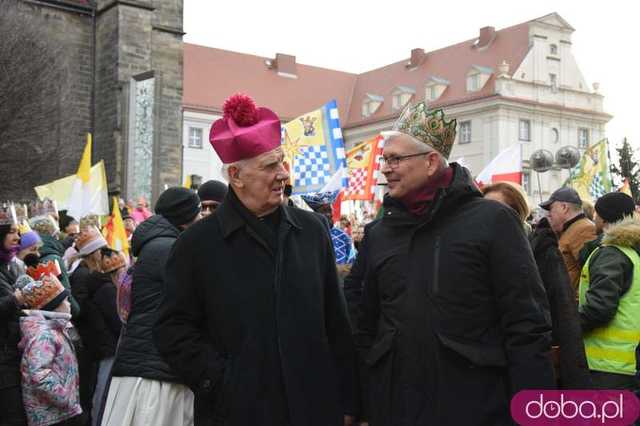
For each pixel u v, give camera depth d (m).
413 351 3.64
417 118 3.88
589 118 62.53
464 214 3.73
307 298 3.74
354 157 12.17
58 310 6.03
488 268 3.63
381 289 3.88
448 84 61.53
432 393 3.59
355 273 4.32
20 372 5.86
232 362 3.61
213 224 3.80
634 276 5.38
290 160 10.47
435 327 3.60
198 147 59.44
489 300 3.64
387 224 3.95
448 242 3.67
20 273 7.52
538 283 3.62
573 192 6.31
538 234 4.77
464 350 3.53
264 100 64.06
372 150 12.07
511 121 57.94
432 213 3.71
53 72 26.23
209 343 3.74
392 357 3.71
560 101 61.00
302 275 3.76
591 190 14.27
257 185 3.73
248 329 3.62
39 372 5.73
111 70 28.33
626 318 5.36
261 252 3.74
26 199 25.28
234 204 3.81
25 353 5.77
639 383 5.25
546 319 3.57
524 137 58.97
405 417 3.61
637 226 5.43
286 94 65.81
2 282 6.42
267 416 3.56
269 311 3.67
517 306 3.54
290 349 3.63
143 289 4.99
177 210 5.16
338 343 3.99
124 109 27.55
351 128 67.12
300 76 67.88
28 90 24.67
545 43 60.47
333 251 4.04
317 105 66.94
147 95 25.81
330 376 3.76
